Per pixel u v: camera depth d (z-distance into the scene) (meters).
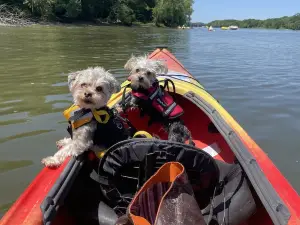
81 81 0.78
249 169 0.68
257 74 2.58
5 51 3.40
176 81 1.21
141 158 0.65
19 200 0.56
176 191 0.58
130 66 1.22
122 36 6.58
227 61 3.30
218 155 1.04
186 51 4.18
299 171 1.13
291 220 0.54
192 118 1.21
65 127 1.34
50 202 0.56
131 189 0.69
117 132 0.78
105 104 0.80
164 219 0.56
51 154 1.13
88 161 0.78
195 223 0.56
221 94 1.94
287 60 3.54
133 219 0.53
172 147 0.65
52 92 1.81
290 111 1.66
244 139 0.86
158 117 1.08
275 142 1.32
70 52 3.52
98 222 0.66
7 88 1.88
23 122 1.38
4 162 1.08
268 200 0.59
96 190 0.73
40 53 3.34
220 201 0.69
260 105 1.75
